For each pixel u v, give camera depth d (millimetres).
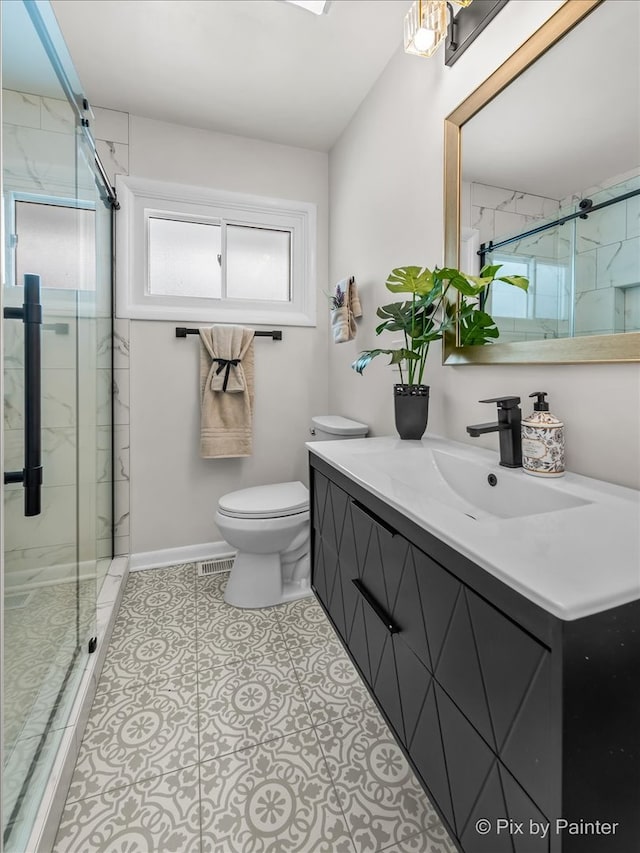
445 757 656
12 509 808
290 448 2297
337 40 1507
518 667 489
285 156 2195
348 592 1081
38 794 847
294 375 2289
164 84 1734
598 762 449
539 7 937
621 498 729
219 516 1695
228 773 978
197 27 1446
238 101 1844
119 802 909
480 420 1202
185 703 1191
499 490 944
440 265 1326
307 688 1252
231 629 1551
